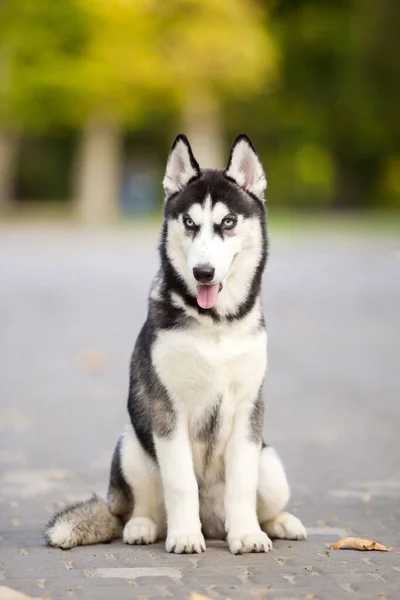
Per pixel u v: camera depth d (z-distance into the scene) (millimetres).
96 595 5215
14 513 7121
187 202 6254
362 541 6191
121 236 34656
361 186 52125
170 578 5531
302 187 50625
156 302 6281
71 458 8781
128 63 39938
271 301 19469
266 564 5824
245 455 6199
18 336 15578
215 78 40500
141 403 6383
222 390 6156
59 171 53625
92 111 42375
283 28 46750
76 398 11406
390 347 14820
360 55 47625
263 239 6422
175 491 6141
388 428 10086
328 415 10664
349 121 49625
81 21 39688
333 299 19859
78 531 6230
